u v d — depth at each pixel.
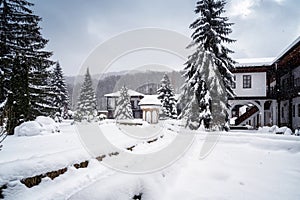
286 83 22.44
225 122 16.08
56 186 3.85
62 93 37.75
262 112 23.47
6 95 10.47
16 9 16.83
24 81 11.86
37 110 16.25
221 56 17.83
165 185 4.16
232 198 4.18
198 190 4.50
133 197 2.88
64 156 4.55
